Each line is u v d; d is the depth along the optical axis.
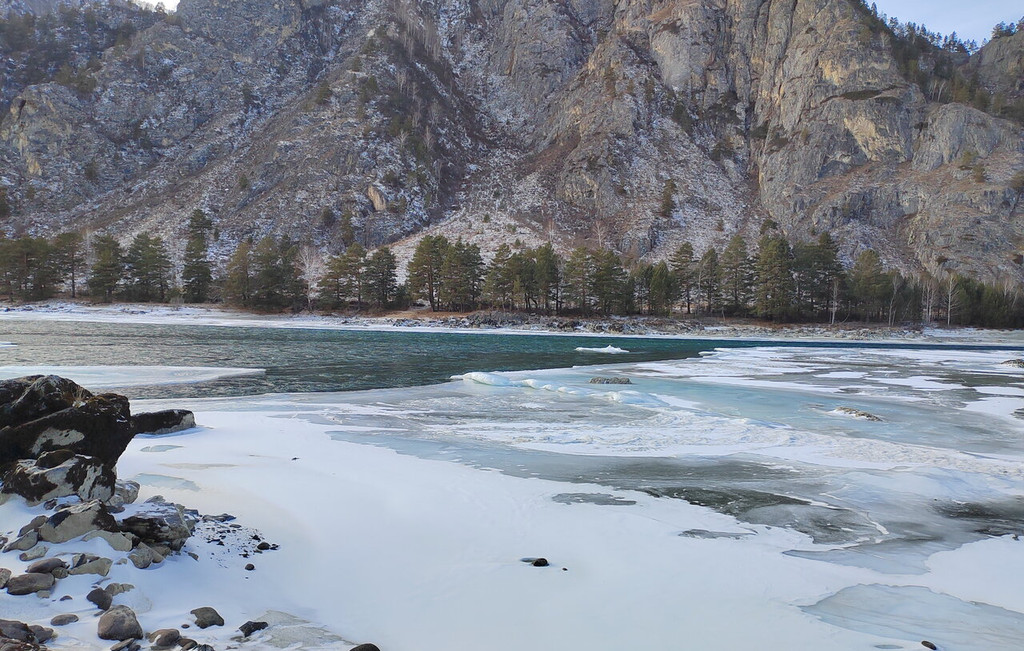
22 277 85.94
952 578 6.86
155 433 13.37
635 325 81.31
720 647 5.09
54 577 5.46
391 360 37.31
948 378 31.33
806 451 13.48
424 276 88.75
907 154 136.00
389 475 10.63
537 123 192.25
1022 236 114.81
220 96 187.00
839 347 62.53
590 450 13.28
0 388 8.05
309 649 4.83
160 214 137.12
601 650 5.00
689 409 19.52
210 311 84.75
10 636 4.41
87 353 35.25
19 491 6.70
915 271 116.75
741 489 10.34
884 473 11.49
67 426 7.78
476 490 9.88
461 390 23.75
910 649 5.13
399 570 6.66
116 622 4.76
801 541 7.95
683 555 7.31
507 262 86.75
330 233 131.12
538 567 6.80
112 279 86.50
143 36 197.00
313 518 8.22
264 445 12.72
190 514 7.77
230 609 5.56
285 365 32.81
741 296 96.75
